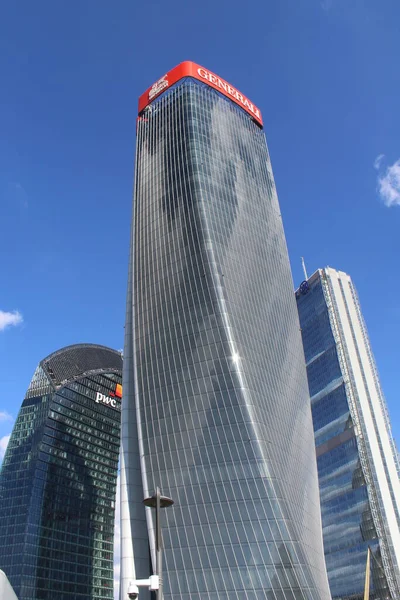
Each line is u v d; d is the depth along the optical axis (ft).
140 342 367.45
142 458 321.73
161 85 506.89
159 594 96.68
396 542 647.15
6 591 134.00
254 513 287.28
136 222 431.43
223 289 364.17
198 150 437.17
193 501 297.12
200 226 390.21
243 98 532.32
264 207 468.34
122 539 315.17
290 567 271.49
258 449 305.53
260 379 345.72
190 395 331.57
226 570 273.95
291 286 464.24
